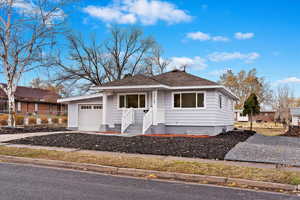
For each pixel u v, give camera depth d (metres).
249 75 61.09
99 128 21.53
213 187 6.50
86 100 22.09
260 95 60.12
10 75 20.92
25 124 27.64
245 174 7.21
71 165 8.61
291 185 6.36
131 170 7.81
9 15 20.25
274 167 8.12
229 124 24.55
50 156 9.51
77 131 20.52
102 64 37.31
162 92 19.42
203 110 18.42
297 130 24.61
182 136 16.62
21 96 50.25
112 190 5.98
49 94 56.81
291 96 48.97
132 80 19.67
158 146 11.66
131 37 38.59
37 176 7.16
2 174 7.32
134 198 5.41
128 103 20.03
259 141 14.90
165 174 7.47
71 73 35.03
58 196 5.41
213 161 8.95
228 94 22.55
